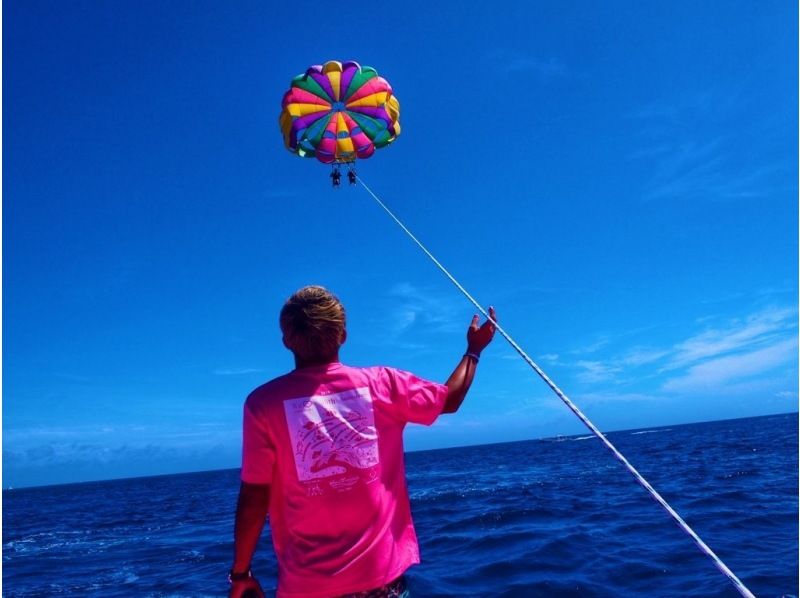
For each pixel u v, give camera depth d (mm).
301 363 2254
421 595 8359
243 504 2096
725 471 22188
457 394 2348
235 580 2176
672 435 89000
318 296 2256
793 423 93000
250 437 2088
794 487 15539
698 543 2254
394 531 2111
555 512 15016
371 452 2090
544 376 2793
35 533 25328
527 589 8188
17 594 11812
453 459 83375
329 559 1974
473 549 11281
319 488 2018
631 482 21344
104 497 67500
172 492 63375
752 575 7914
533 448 99562
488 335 2576
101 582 12367
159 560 14422
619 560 9312
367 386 2178
